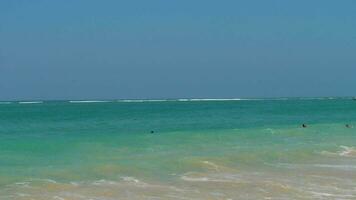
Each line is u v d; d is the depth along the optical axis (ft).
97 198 57.57
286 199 57.72
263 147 104.22
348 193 61.11
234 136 124.98
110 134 123.13
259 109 337.72
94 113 259.60
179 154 90.58
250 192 61.36
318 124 171.73
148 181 67.92
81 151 92.89
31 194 58.75
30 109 332.80
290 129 146.20
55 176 68.85
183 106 426.51
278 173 75.72
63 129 140.97
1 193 58.75
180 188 63.62
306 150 100.63
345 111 300.61
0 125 157.48
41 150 93.04
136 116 227.61
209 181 68.49
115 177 69.87
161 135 120.16
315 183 67.21
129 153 91.56
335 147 107.65
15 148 94.73
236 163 84.07
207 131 132.57
